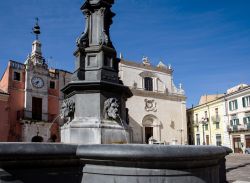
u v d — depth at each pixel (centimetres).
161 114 4209
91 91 624
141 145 339
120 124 623
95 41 709
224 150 439
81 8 750
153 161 335
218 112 4466
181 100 4453
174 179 342
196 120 5109
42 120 3053
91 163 365
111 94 642
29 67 3098
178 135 4291
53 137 3123
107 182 348
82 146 367
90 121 600
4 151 311
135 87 4069
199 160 365
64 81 3378
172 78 4494
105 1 741
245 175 1070
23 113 2962
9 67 2977
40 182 343
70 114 632
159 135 4103
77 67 677
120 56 4103
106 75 661
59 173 359
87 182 363
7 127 2827
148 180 337
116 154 335
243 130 3844
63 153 355
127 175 341
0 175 314
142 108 4062
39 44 3331
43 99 3150
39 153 335
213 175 406
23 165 333
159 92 4250
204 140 4559
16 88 2991
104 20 730
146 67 4262
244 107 3897
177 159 339
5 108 2845
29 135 2941
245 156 2833
